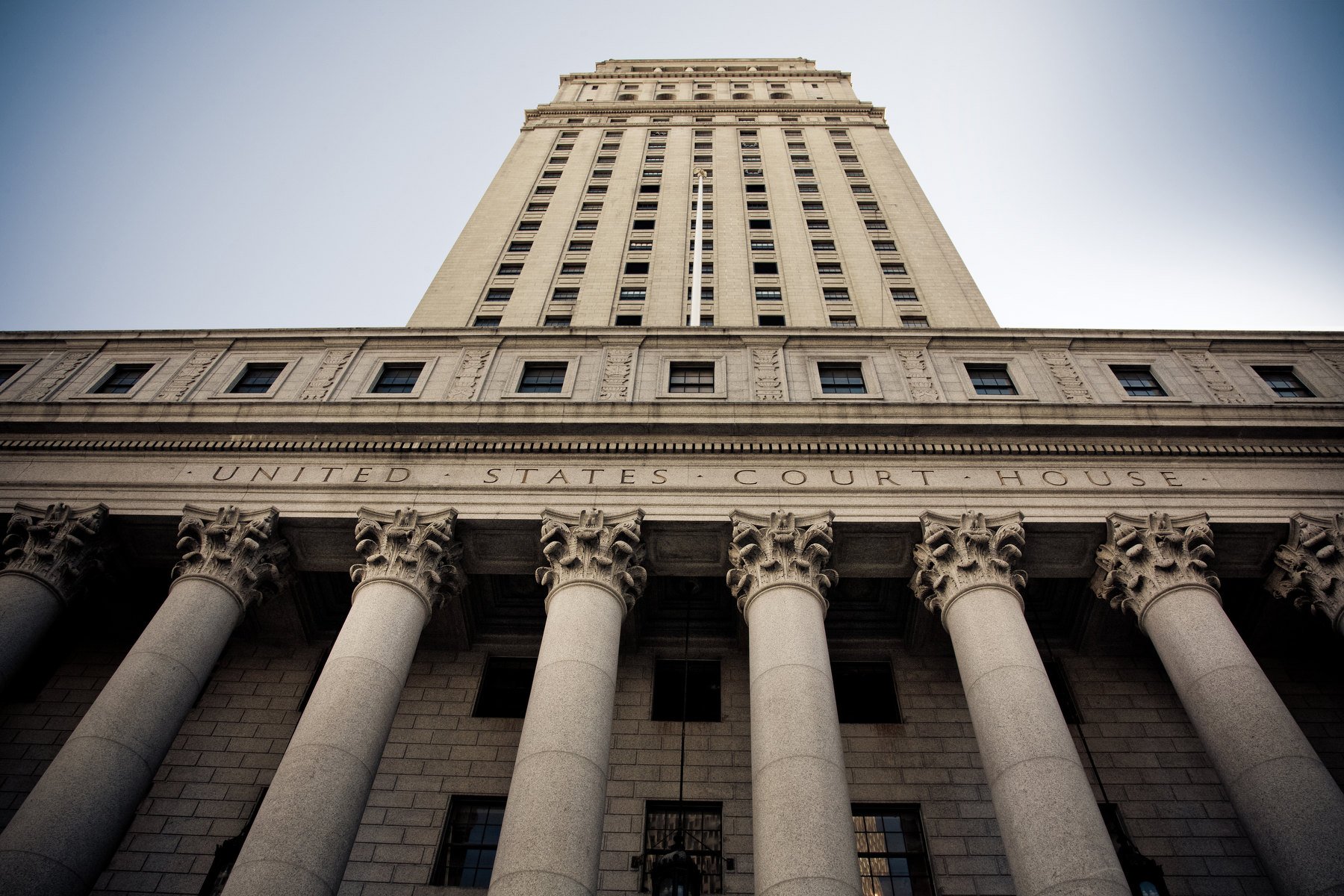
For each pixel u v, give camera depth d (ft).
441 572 67.77
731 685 74.54
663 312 122.62
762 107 202.49
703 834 65.05
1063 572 71.46
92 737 54.29
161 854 64.13
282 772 51.39
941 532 66.54
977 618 60.95
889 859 64.08
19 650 63.52
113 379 89.30
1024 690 54.85
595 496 70.49
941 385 82.79
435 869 63.10
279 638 77.77
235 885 45.83
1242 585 75.72
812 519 67.46
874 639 77.77
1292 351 88.02
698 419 74.23
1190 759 69.46
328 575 78.07
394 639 60.44
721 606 78.54
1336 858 46.62
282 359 89.35
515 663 77.61
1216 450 73.72
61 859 49.26
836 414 74.49
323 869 47.78
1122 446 74.08
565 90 228.63
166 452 76.43
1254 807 50.83
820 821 48.32
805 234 144.66
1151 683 75.15
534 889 45.34
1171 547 65.67
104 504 71.92
